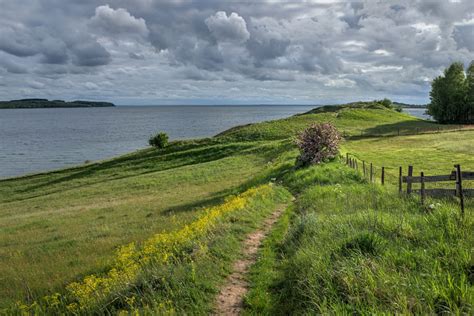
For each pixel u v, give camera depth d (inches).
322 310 237.0
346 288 258.7
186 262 365.1
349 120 3484.3
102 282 369.7
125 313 278.4
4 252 737.0
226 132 3634.4
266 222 573.3
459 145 1877.5
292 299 287.7
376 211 466.0
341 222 414.6
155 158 2605.8
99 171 2458.2
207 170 1902.1
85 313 310.3
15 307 372.2
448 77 3772.1
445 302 223.1
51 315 341.1
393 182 1002.7
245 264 389.7
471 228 334.3
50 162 3759.8
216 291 319.3
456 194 512.1
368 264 282.7
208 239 438.6
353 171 917.2
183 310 277.0
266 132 3011.8
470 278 246.5
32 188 2165.4
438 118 3909.9
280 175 1157.7
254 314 281.6
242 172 1721.2
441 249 294.5
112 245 650.2
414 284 242.1
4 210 1558.8
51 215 1243.8
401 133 2596.0
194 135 6732.3
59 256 633.6
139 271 351.9
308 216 480.1
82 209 1300.4
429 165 1368.1
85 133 7303.2
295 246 395.2
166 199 1282.0
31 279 502.0
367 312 222.8
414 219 395.2
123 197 1530.5
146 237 657.0
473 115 3752.5
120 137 6422.2
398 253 303.0
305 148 1139.9
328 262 305.0
